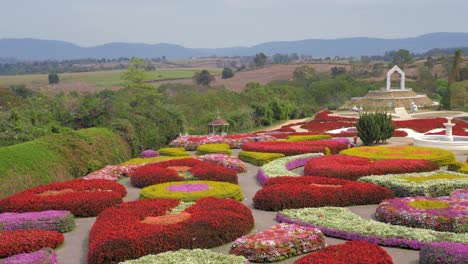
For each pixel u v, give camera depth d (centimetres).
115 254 1110
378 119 3066
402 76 6419
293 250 1160
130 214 1385
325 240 1242
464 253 1006
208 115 5134
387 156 2394
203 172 2003
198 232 1219
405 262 1109
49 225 1391
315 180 1852
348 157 2348
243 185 2056
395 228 1280
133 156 3162
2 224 1359
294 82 9956
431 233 1233
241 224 1320
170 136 3841
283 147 2733
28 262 1075
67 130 2600
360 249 1079
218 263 1037
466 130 3894
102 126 3058
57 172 2139
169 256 1082
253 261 1137
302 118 6681
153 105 3956
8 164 1870
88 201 1591
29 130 2425
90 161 2441
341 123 4756
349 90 8175
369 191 1667
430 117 5103
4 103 3334
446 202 1485
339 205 1625
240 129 5331
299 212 1480
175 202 1549
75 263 1168
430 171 2100
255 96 6794
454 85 6850
